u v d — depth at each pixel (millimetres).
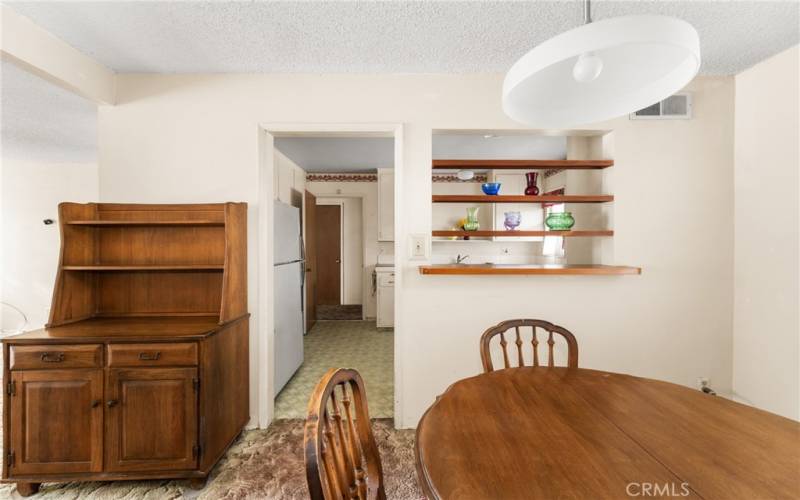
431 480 763
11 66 1997
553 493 716
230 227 1957
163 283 2146
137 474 1657
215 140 2178
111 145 2148
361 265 6406
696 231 2209
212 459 1748
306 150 3984
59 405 1638
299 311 3258
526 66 815
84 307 2029
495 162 2184
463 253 4852
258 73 2182
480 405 1115
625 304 2209
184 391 1671
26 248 4410
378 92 2195
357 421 992
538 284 2205
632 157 2195
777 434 934
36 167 4379
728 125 2207
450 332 2205
